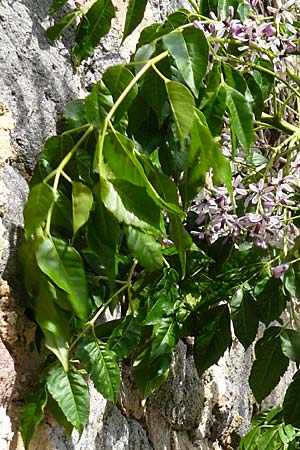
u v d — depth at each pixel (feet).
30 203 2.23
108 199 2.18
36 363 2.45
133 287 2.69
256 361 2.87
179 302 2.79
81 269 2.23
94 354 2.40
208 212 2.81
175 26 2.61
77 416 2.33
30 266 2.26
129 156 2.20
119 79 2.31
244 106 2.46
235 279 2.91
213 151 2.32
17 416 2.38
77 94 2.79
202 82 2.44
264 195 2.80
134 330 2.54
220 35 2.65
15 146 2.50
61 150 2.37
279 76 2.87
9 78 2.51
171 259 2.80
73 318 2.41
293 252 2.82
